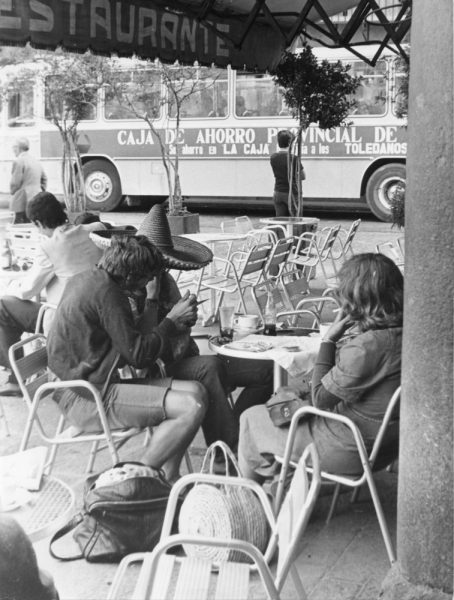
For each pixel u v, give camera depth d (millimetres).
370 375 4293
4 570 2854
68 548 4566
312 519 4992
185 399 4875
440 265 3521
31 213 6656
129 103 16109
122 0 7086
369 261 4344
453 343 3551
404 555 3795
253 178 19688
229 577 3424
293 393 4668
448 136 3438
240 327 5961
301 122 12938
